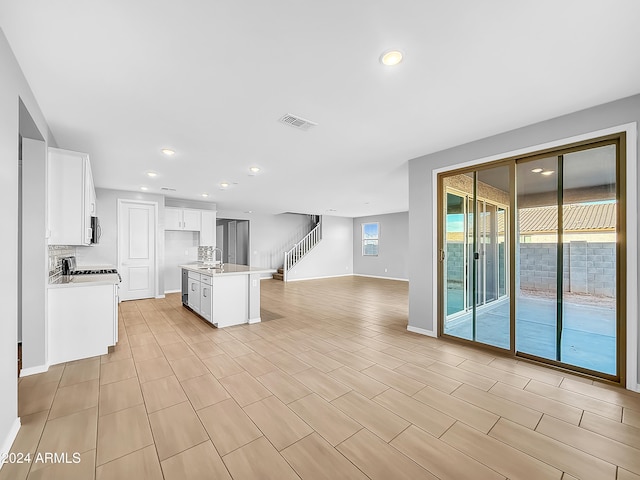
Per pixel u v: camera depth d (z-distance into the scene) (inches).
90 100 91.0
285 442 68.2
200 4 54.7
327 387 94.9
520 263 121.2
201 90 86.1
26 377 101.3
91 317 119.6
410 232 156.6
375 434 71.2
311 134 120.4
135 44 66.1
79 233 116.3
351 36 63.9
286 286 338.6
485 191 130.9
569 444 67.7
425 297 150.6
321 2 54.4
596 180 102.0
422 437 70.1
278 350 128.8
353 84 83.5
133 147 133.7
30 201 103.4
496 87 85.6
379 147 136.9
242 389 93.4
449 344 136.6
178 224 273.7
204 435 70.7
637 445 67.4
